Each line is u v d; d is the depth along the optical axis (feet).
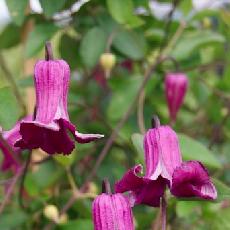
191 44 1.38
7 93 1.06
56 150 0.93
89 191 1.29
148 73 1.30
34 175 1.28
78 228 1.18
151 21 1.37
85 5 1.30
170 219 1.23
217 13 1.44
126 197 0.94
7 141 0.96
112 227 0.92
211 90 1.56
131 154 1.39
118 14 1.23
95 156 1.41
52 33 1.29
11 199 1.30
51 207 1.19
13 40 1.43
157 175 0.95
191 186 0.92
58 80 0.96
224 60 1.67
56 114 0.94
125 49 1.34
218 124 1.60
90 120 1.48
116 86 1.34
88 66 1.29
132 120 1.36
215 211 1.25
